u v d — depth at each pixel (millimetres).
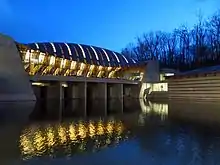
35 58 50562
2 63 41125
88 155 11344
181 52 86125
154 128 18484
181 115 26547
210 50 77688
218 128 18156
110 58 68938
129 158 10922
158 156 11156
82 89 57000
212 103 43281
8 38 41938
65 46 64125
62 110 32906
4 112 28500
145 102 50656
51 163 10195
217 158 10711
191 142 13711
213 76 46094
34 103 42156
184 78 53156
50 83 54625
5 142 13844
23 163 10180
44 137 15234
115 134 16234
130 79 66938
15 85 42594
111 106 40594
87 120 23266
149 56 94312
